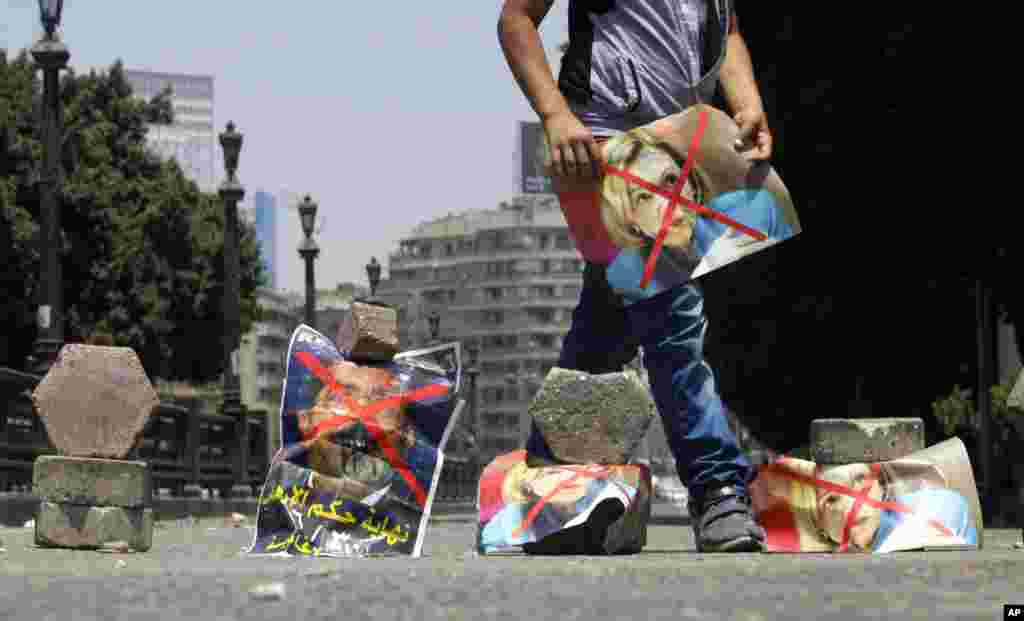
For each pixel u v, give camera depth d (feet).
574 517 19.90
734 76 20.72
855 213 75.41
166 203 161.48
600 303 20.93
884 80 66.54
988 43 63.16
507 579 13.61
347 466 20.47
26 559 19.44
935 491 20.92
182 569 15.89
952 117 66.69
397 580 13.56
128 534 23.76
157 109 173.27
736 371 98.27
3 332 139.74
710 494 20.29
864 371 93.76
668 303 20.10
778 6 65.05
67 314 151.02
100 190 152.46
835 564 15.51
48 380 23.90
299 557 19.75
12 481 56.80
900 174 70.74
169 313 163.12
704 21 20.67
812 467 20.97
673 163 19.92
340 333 21.26
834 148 71.31
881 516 20.70
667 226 19.88
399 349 21.04
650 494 20.40
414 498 20.49
